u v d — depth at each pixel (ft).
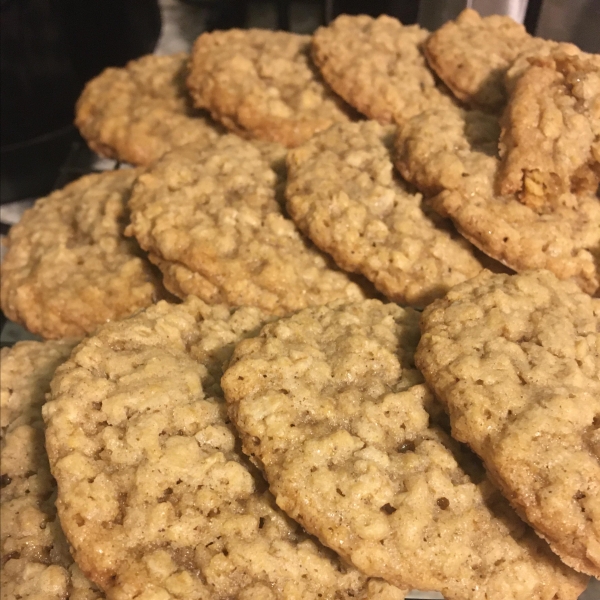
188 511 0.47
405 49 0.83
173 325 0.58
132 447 0.49
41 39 0.89
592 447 0.46
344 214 0.63
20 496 0.55
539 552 0.48
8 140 0.92
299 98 0.80
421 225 0.64
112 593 0.45
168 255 0.63
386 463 0.48
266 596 0.45
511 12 0.91
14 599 0.49
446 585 0.45
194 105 0.83
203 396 0.53
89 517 0.46
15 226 0.78
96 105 0.89
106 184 0.79
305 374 0.52
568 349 0.50
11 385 0.62
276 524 0.48
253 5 1.29
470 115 0.72
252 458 0.49
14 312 0.70
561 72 0.67
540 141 0.63
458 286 0.56
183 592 0.45
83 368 0.53
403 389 0.53
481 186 0.62
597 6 0.86
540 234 0.60
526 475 0.45
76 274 0.68
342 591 0.47
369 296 0.65
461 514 0.47
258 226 0.66
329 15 1.10
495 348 0.50
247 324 0.59
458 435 0.48
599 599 0.55
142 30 1.09
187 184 0.68
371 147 0.70
